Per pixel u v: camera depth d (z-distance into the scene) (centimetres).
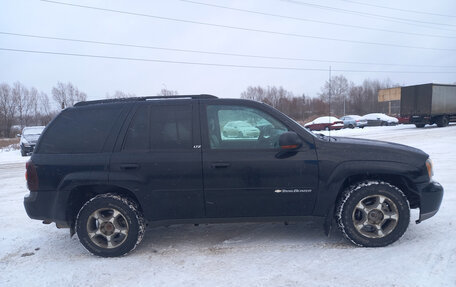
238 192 336
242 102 353
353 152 337
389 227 338
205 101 354
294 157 333
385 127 2831
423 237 360
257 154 334
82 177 334
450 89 2255
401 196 331
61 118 360
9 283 297
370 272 288
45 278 305
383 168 331
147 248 365
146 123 347
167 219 345
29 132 1673
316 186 335
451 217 418
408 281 270
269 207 340
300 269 299
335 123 2548
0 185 791
